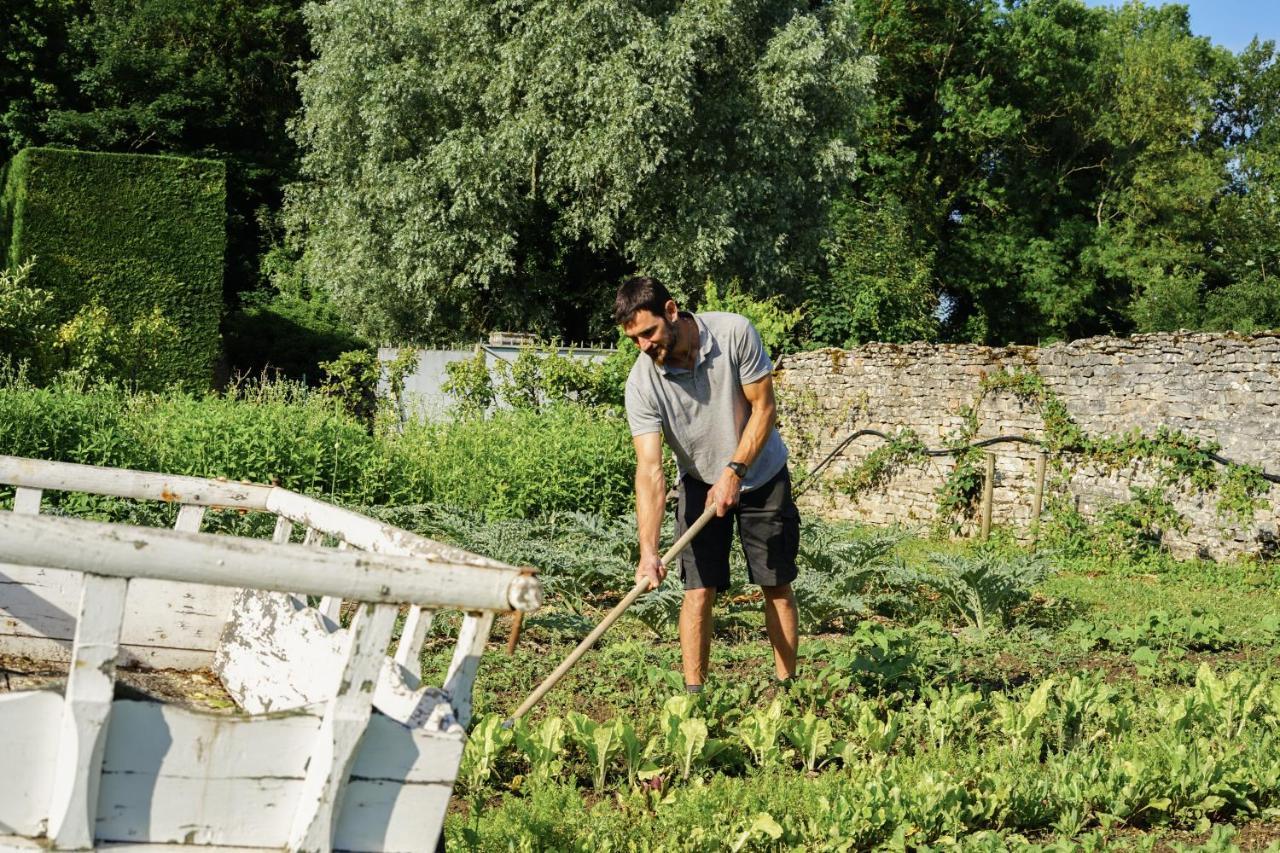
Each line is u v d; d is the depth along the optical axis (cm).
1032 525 1516
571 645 757
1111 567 1395
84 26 3238
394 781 261
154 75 3241
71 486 379
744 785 468
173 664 399
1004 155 3969
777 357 2041
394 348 2239
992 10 3691
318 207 2978
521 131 2511
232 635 397
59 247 2192
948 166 3928
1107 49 4181
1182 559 1397
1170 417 1427
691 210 2598
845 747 515
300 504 378
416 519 1063
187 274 2270
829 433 1850
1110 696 624
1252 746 553
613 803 456
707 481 545
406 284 2683
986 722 600
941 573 986
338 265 2839
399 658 286
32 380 1814
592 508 1239
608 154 2456
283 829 257
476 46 2616
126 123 3212
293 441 1130
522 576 258
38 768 237
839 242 2752
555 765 466
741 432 539
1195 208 3975
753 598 966
